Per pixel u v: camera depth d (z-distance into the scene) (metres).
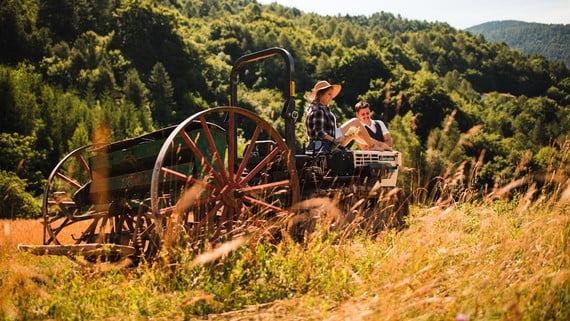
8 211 29.58
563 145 5.49
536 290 3.73
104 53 114.94
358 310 3.62
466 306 3.57
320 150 7.59
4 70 79.69
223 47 157.75
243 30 164.75
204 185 5.99
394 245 5.15
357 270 4.94
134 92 103.94
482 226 5.42
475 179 6.23
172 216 5.49
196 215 6.16
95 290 4.68
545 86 193.88
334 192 7.01
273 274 4.77
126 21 126.75
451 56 199.12
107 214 6.67
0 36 110.75
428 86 90.56
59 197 6.88
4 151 60.81
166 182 6.39
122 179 6.73
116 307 4.44
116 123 84.06
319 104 7.71
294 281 4.71
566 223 4.81
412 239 5.07
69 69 107.44
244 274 4.79
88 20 133.75
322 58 129.88
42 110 79.31
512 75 194.50
